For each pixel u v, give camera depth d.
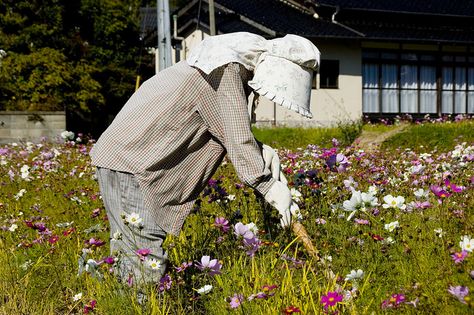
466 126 13.24
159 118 3.41
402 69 24.03
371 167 6.28
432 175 5.61
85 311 3.33
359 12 23.91
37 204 5.76
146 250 3.30
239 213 4.15
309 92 3.52
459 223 3.82
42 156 9.15
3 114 18.11
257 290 3.24
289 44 3.42
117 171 3.47
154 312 3.27
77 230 4.57
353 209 3.60
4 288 3.98
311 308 3.08
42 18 22.44
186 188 3.53
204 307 3.57
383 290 3.24
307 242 3.59
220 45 3.42
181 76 3.46
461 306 2.79
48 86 21.03
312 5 23.59
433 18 24.95
